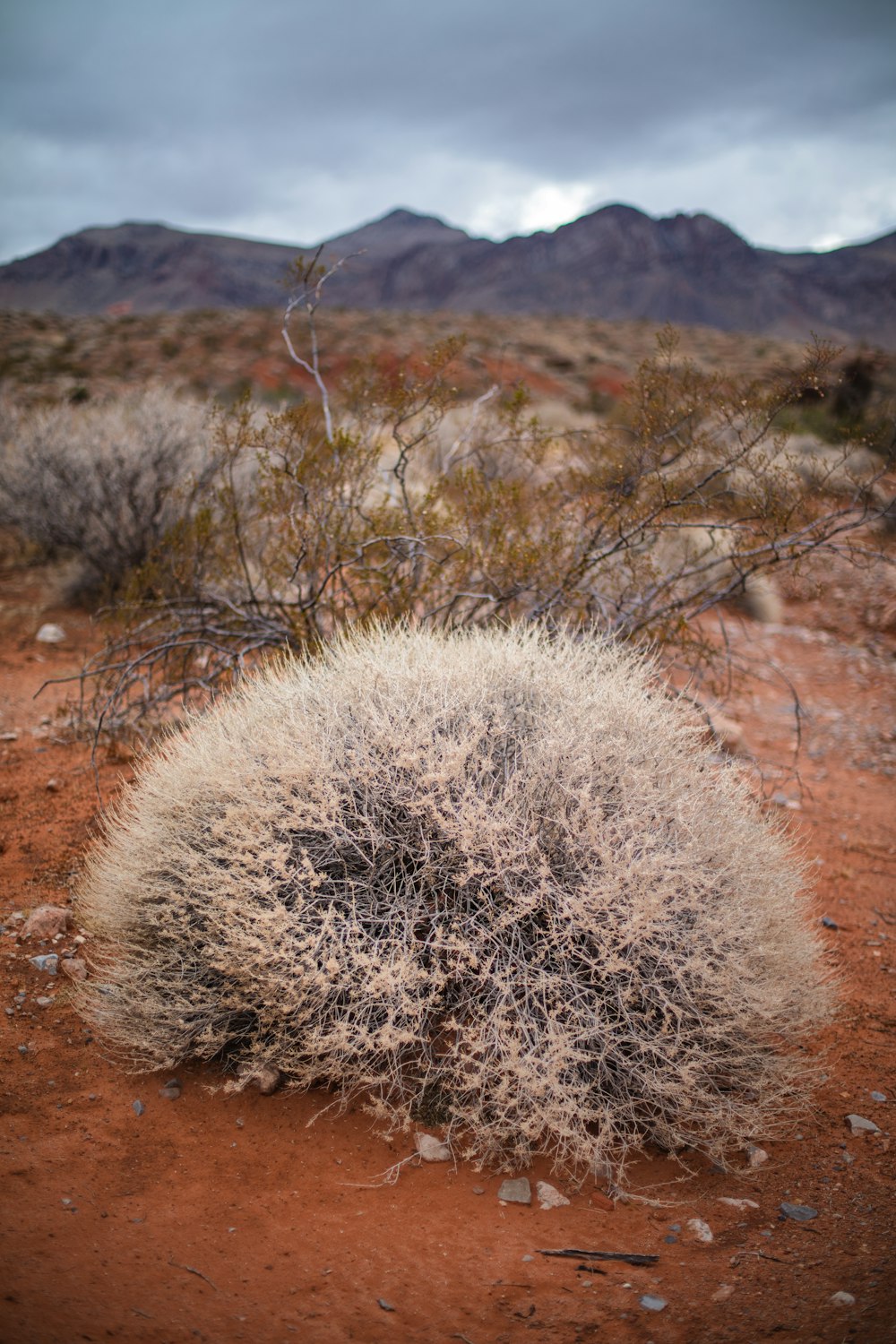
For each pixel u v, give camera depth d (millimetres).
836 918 4645
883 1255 2404
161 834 3270
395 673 3471
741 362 47812
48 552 10438
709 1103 2814
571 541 5445
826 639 10047
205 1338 2047
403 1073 2920
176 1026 2998
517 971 2787
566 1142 2654
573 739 3111
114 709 5590
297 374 42281
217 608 5809
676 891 2848
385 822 3051
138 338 51531
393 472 5559
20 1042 3131
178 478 8711
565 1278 2316
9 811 4828
